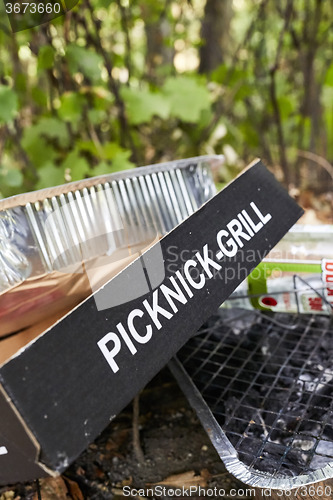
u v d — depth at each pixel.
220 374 0.95
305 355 0.98
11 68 1.61
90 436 0.52
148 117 1.47
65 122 1.53
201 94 1.53
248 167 0.92
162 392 1.03
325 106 1.93
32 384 0.50
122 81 1.73
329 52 1.87
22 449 0.49
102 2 1.47
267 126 1.90
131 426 0.95
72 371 0.54
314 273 0.94
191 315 0.70
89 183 0.83
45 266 0.77
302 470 0.69
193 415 0.97
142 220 0.89
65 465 0.49
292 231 0.95
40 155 1.54
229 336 1.07
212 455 0.87
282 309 1.01
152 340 0.64
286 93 1.94
